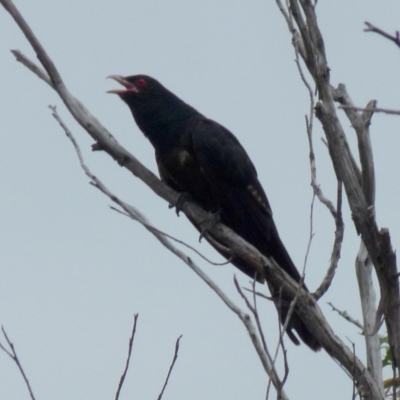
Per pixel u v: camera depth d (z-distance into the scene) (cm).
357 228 741
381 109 565
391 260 727
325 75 777
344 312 833
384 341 848
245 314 769
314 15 795
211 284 802
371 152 781
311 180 802
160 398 652
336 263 855
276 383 658
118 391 646
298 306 827
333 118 759
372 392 717
